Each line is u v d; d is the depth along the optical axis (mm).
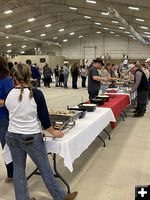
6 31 21734
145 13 14672
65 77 15992
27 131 2418
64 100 10445
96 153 4457
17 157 2504
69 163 2686
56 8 17828
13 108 2436
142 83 7238
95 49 31906
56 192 2559
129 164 3998
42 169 2494
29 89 2439
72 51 32625
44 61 24969
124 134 5609
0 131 3043
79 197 3029
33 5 16203
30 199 2857
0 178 3461
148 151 4574
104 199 2994
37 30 24078
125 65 13859
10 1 14672
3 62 2943
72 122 3174
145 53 30750
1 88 2914
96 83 5516
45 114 2490
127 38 30922
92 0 13734
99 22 21844
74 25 25688
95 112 4168
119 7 14922
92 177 3545
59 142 2684
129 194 3104
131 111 8094
